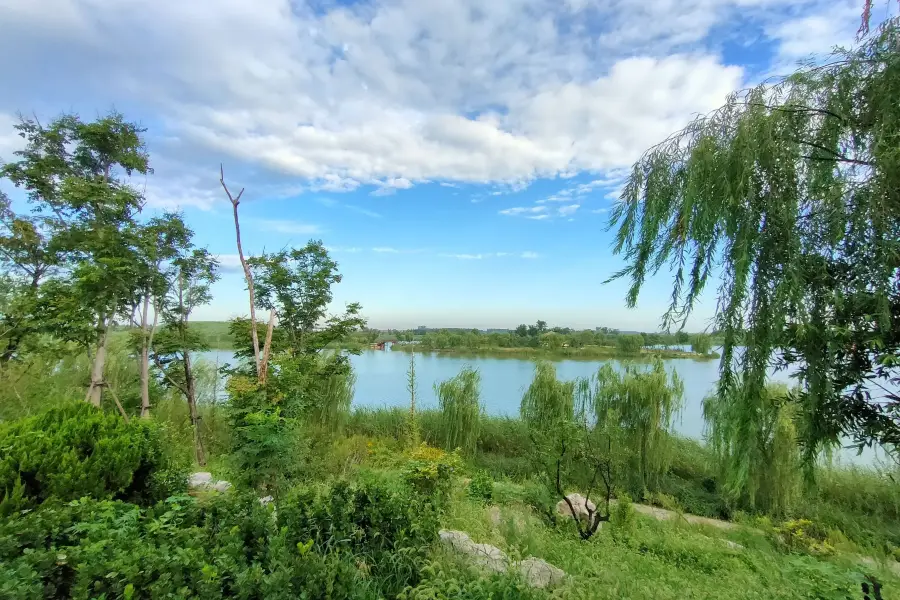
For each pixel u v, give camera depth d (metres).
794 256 1.79
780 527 7.17
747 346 1.89
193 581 2.34
